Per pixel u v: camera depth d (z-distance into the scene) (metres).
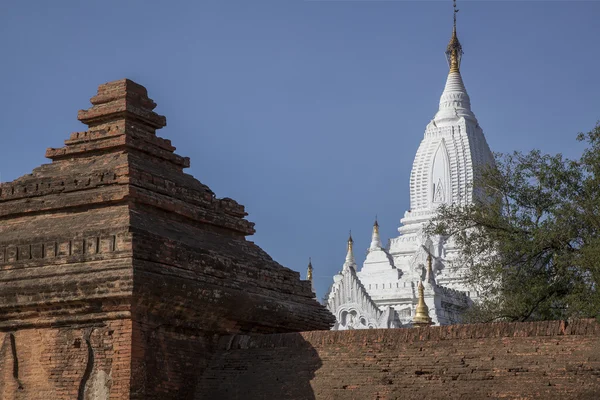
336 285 109.69
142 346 35.81
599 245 42.19
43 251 37.38
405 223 139.50
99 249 36.19
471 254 53.62
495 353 33.69
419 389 34.22
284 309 41.53
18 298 36.97
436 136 141.75
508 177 50.75
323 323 43.94
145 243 36.16
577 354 32.38
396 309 117.06
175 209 39.44
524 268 49.09
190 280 37.34
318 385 36.03
